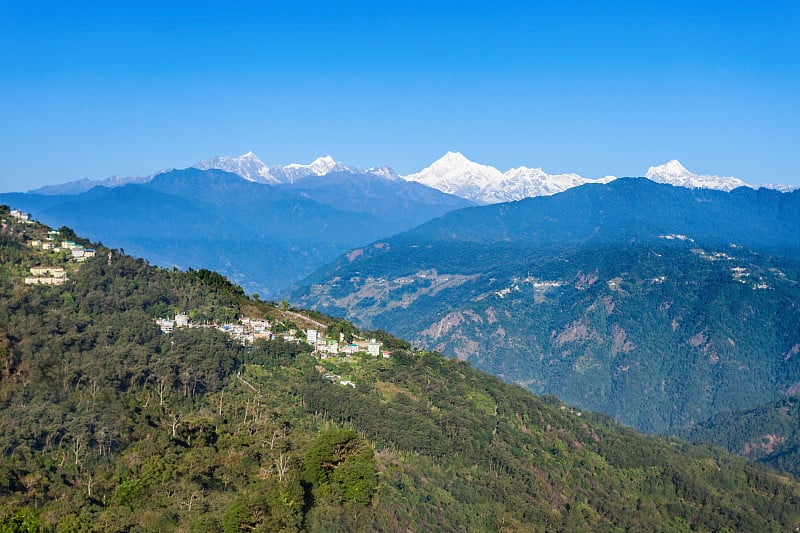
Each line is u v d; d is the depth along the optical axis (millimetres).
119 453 158125
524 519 198000
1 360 175375
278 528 132875
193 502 141625
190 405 191500
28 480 138375
